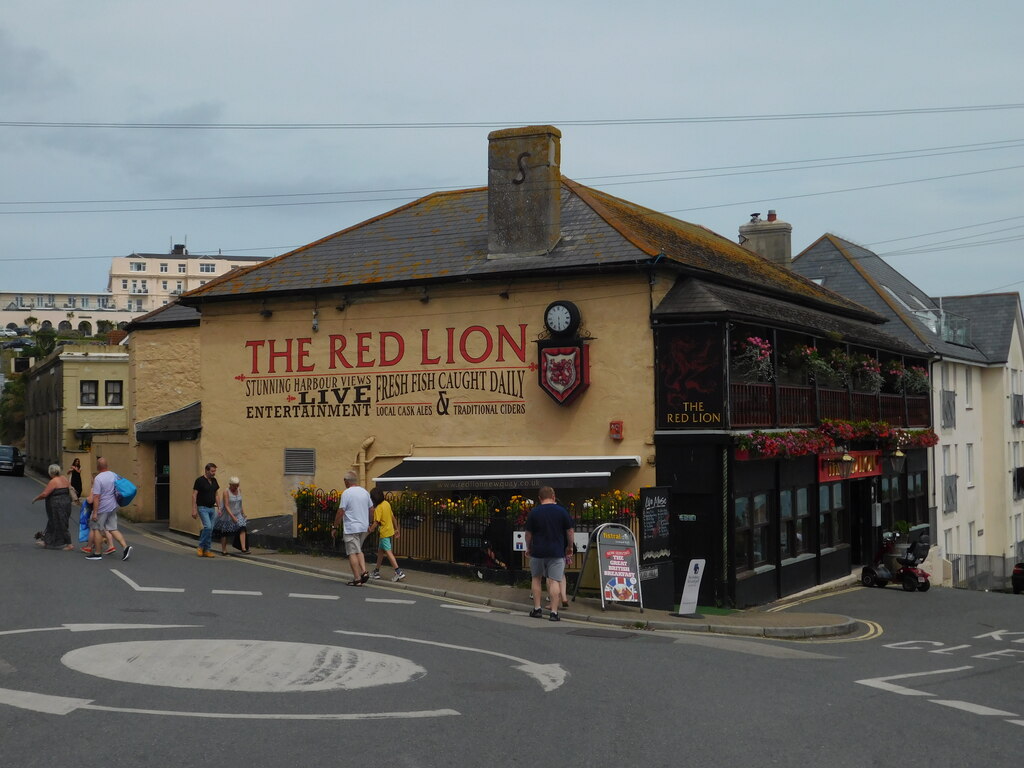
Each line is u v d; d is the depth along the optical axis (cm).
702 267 2231
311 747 785
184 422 2923
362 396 2452
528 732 855
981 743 875
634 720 913
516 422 2253
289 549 2380
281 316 2572
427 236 2573
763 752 817
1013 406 4569
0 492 4412
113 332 6938
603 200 2566
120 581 1780
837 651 1521
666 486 1988
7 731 806
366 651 1218
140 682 1002
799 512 2436
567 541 1677
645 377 2100
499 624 1548
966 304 4641
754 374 2169
